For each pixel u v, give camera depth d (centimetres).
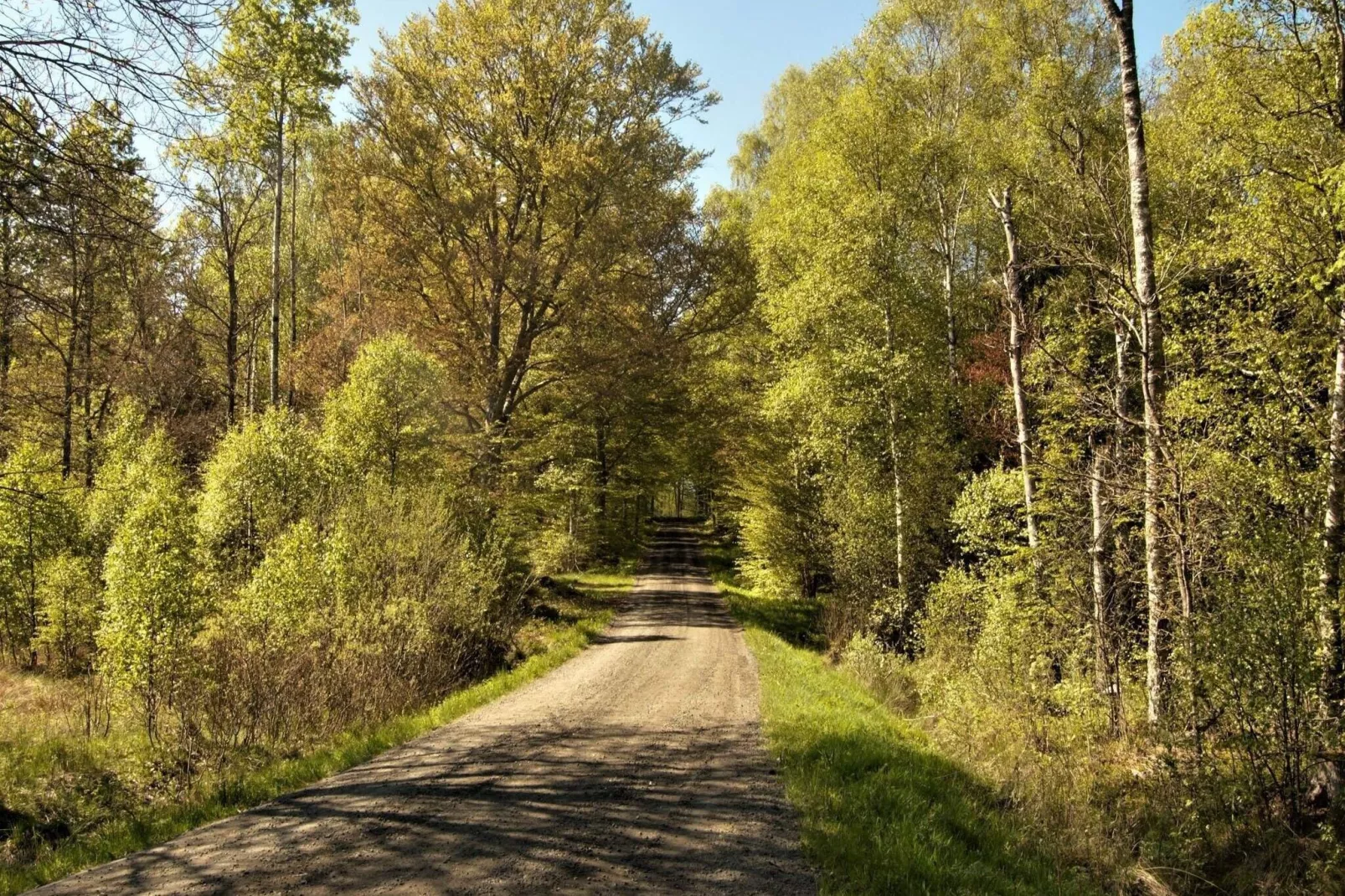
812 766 860
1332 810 769
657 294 2661
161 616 1164
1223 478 922
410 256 2375
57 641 1686
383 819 679
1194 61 1209
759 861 586
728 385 3212
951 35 2284
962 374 2119
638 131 2497
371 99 2306
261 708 1199
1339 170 800
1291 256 963
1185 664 861
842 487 2106
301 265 3756
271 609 1266
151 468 1945
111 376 2331
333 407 2094
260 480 1884
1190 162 1306
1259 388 1006
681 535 6178
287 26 1986
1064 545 1322
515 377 2705
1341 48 891
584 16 2461
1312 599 793
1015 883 606
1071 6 1906
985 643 1202
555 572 3638
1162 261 1164
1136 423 1036
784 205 2375
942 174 2133
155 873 561
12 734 1241
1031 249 1458
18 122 606
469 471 2423
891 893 538
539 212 2544
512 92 2366
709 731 1055
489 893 515
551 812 698
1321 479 880
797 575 2714
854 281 1900
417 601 1508
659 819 681
